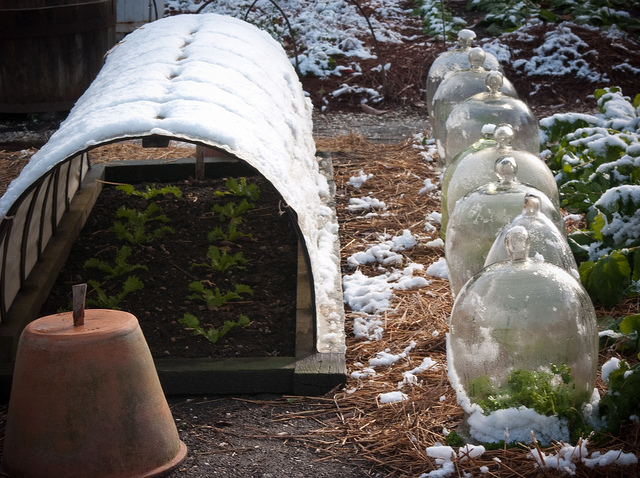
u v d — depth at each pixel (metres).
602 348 3.33
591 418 2.60
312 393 3.16
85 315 2.64
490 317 2.49
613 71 9.52
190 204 5.45
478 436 2.57
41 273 4.09
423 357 3.42
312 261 3.35
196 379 3.16
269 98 4.25
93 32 7.93
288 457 2.70
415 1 12.64
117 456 2.45
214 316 3.80
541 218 2.94
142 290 4.11
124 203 5.46
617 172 4.45
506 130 3.68
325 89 9.32
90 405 2.42
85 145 3.06
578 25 10.66
